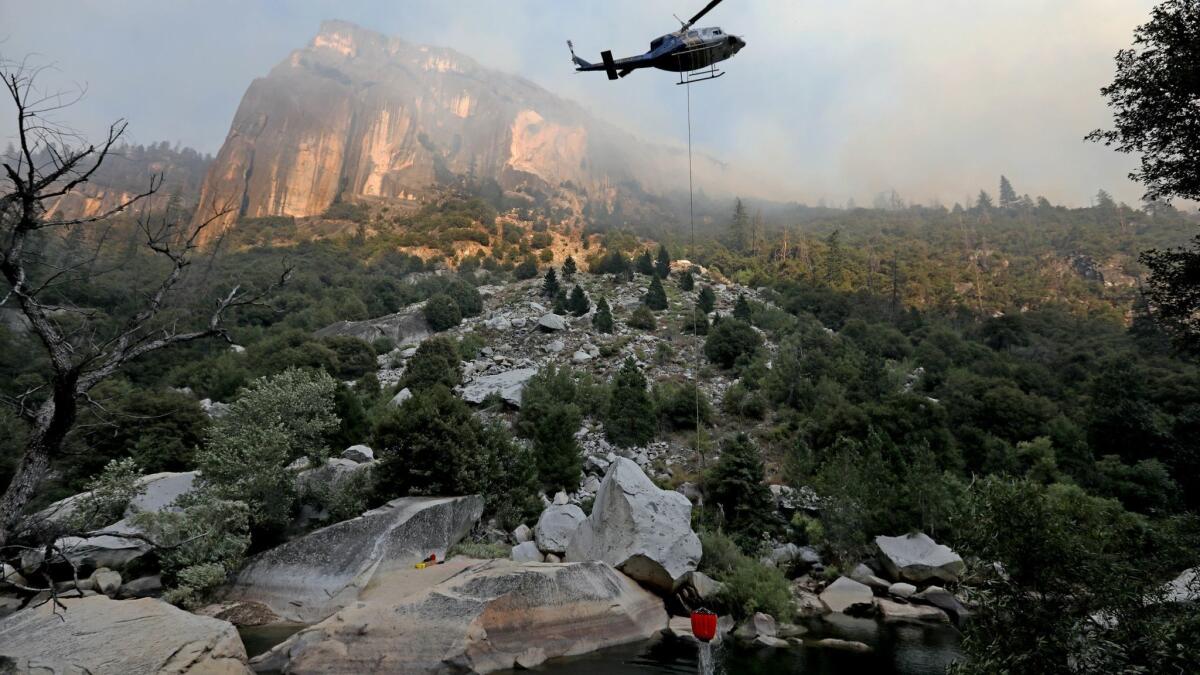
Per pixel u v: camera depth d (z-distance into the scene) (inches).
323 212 6053.2
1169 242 4618.6
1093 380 1913.1
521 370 2091.5
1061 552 265.0
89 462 1092.5
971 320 3412.9
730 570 811.4
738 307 2817.4
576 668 562.3
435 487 961.5
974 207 7239.2
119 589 750.5
